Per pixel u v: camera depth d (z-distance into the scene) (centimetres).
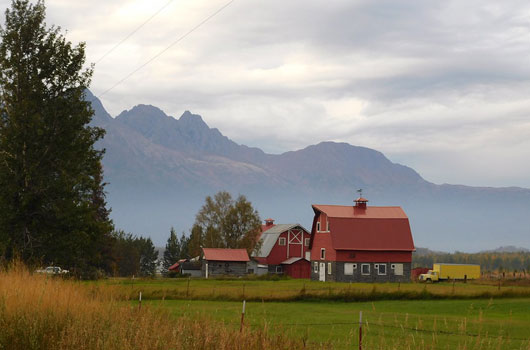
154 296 3984
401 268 8456
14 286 1972
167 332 1532
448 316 3378
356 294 4453
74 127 4325
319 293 4400
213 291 4338
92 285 2642
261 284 6644
